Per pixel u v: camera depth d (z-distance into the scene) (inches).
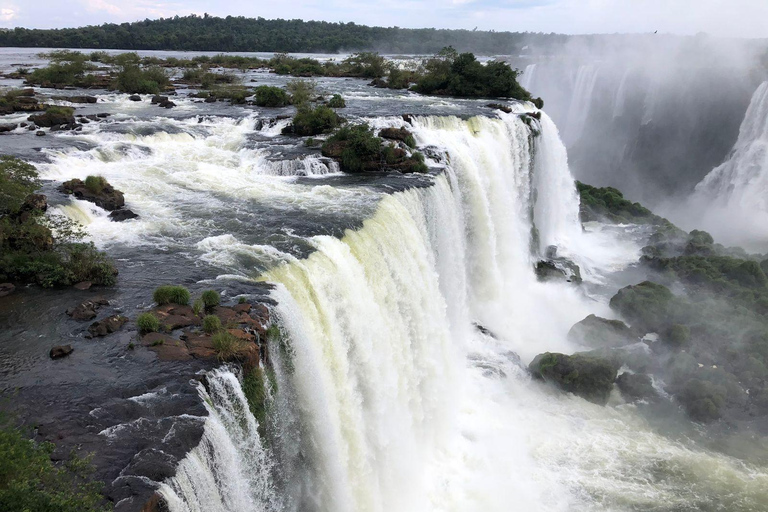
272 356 749.9
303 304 874.8
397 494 951.0
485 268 1644.9
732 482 1047.0
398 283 1122.7
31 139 1596.9
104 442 569.0
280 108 2342.5
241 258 959.6
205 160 1569.9
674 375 1311.5
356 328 944.9
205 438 582.6
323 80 3651.6
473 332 1486.2
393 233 1176.2
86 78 3019.2
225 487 597.6
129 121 1927.9
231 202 1252.5
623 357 1353.3
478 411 1207.6
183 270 920.9
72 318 797.9
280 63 4446.4
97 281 892.6
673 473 1067.3
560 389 1283.2
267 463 699.4
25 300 847.1
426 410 1125.7
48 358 708.7
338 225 1106.7
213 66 4638.3
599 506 991.0
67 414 607.5
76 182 1192.8
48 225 981.8
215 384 659.4
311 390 788.6
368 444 916.0
